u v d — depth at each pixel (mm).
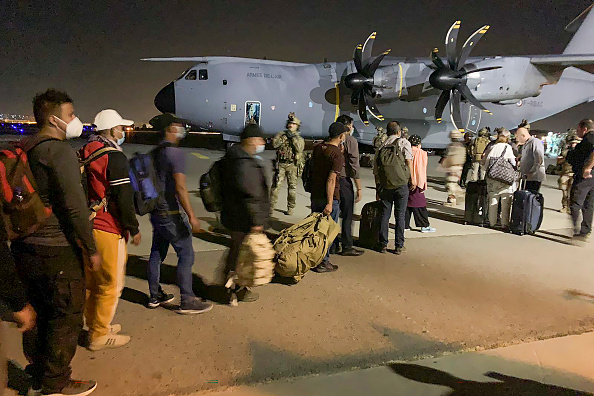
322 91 15234
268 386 2498
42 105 2143
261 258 3420
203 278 4113
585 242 5809
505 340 3117
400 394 2445
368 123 15516
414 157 5836
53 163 2064
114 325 3080
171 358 2752
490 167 6383
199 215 6699
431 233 6203
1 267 1875
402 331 3217
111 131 2857
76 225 2141
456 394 2455
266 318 3359
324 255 4090
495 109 17250
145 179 3031
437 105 15109
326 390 2471
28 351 2340
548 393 2486
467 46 14531
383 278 4305
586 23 17266
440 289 4066
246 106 14570
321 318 3387
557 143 16281
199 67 14477
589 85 18938
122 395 2361
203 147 19656
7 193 1967
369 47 15008
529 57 15375
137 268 4297
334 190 4348
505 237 6074
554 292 4070
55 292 2174
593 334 3252
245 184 3258
